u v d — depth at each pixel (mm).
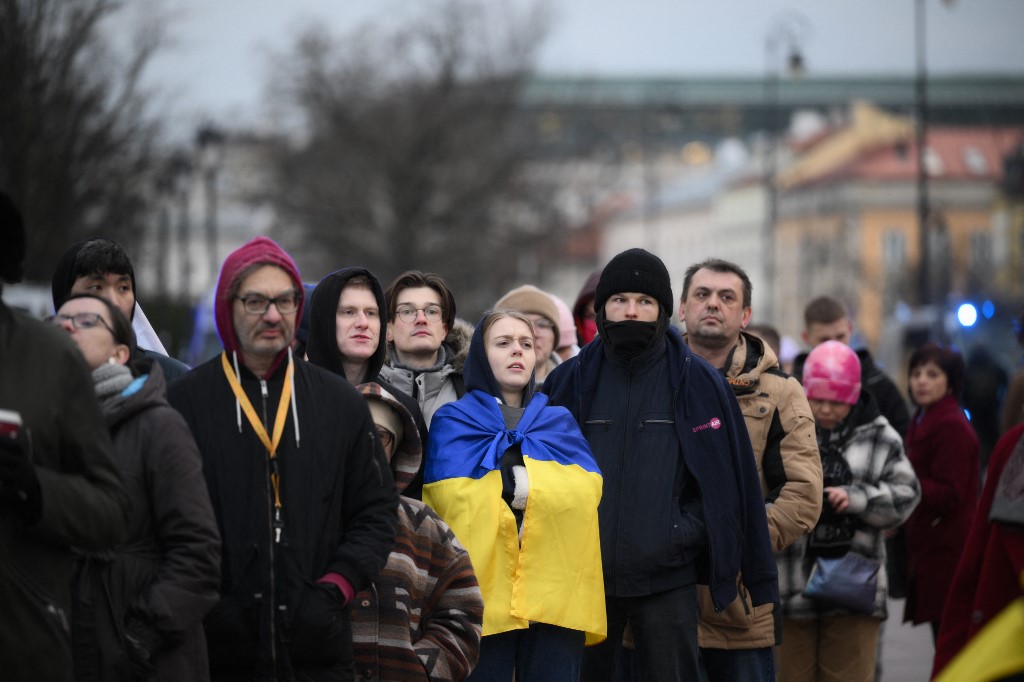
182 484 10969
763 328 21875
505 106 119062
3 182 42781
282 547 11453
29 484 9820
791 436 15648
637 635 14414
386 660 12773
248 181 119125
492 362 14672
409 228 117125
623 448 14648
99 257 14078
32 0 41812
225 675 11641
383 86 118688
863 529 16984
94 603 10656
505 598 13711
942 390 19625
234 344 11883
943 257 120688
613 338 14836
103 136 46062
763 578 14609
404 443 13312
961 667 8539
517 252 117750
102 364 11289
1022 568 12312
